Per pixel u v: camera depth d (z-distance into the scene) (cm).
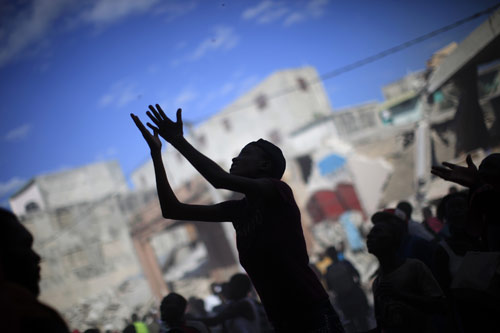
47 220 2909
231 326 441
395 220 395
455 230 308
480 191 211
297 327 173
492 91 2745
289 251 174
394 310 279
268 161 187
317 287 179
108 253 3022
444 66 1399
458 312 242
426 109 1891
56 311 123
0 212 132
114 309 2448
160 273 2384
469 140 1669
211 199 1844
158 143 179
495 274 222
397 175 1927
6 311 106
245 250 179
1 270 116
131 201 3900
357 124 3953
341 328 186
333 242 2019
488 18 984
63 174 4262
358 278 761
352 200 2167
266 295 178
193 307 785
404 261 298
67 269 2866
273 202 174
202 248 3662
